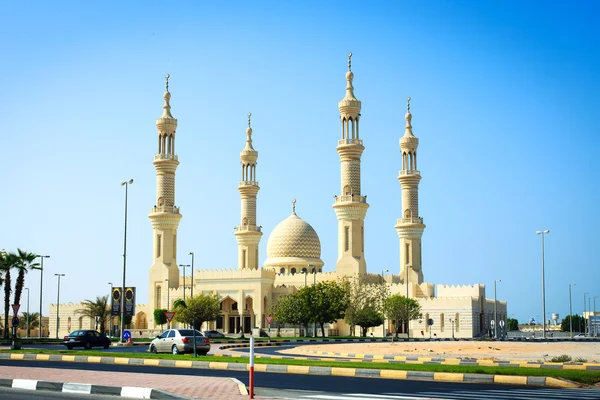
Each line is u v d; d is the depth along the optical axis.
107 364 56.81
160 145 168.12
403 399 31.14
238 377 43.59
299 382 40.09
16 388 37.31
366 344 99.38
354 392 34.41
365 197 157.00
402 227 170.38
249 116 182.50
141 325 176.62
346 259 154.50
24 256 112.81
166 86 171.38
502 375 40.25
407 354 68.69
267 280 163.12
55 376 41.41
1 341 108.00
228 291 163.00
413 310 143.12
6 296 112.12
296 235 180.88
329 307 140.62
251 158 178.00
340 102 157.00
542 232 118.88
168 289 165.50
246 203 176.88
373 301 145.25
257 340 118.19
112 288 94.56
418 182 173.50
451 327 152.62
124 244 93.94
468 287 159.25
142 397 33.00
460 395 33.03
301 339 122.75
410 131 175.38
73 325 184.75
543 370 43.44
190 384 36.53
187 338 66.56
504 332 164.00
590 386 38.03
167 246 167.38
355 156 155.50
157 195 168.25
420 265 170.75
